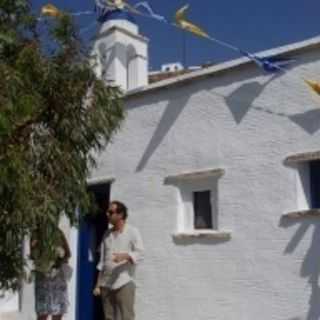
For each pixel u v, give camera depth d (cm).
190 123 731
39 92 468
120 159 801
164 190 748
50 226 452
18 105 434
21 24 484
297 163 638
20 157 433
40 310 721
